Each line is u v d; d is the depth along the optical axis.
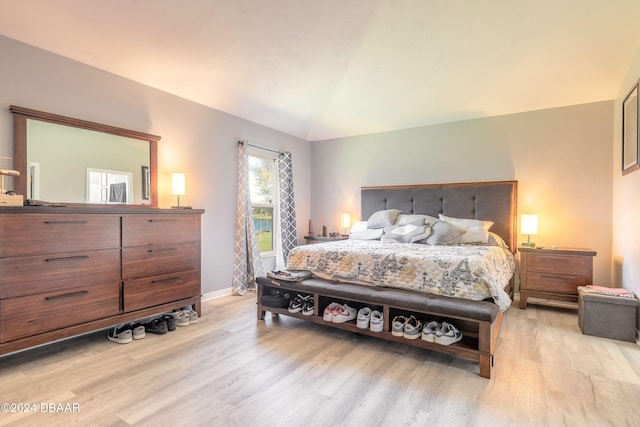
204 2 2.22
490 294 2.20
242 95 3.70
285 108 4.16
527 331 2.78
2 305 1.94
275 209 4.94
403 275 2.50
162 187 3.34
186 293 2.98
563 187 3.69
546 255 3.34
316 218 5.52
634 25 2.44
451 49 2.84
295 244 5.02
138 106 3.15
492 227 3.96
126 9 2.23
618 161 3.28
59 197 2.58
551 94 3.50
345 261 2.81
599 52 2.79
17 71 2.39
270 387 1.86
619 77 3.10
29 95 2.45
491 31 2.58
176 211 2.90
